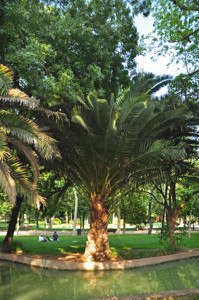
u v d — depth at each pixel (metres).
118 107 12.43
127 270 11.94
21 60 9.77
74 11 13.66
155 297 7.49
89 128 11.38
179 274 11.22
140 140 12.73
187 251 16.17
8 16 10.23
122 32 14.05
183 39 7.38
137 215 31.78
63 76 10.91
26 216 49.00
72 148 12.86
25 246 18.03
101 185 13.62
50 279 10.26
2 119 8.20
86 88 12.76
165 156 11.99
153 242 20.83
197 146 17.08
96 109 11.05
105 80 13.91
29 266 12.72
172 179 16.70
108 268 11.98
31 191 8.52
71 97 11.27
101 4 13.62
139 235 28.94
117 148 12.20
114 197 14.17
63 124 12.27
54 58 12.09
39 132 8.55
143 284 9.54
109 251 13.41
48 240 22.41
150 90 13.74
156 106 12.70
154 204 32.28
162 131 14.31
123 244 19.52
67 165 13.55
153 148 11.96
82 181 13.91
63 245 18.64
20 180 8.48
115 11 13.83
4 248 15.51
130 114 10.95
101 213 13.55
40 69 10.78
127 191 14.66
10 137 9.05
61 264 11.97
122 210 31.05
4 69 8.19
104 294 8.30
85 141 12.30
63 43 12.44
